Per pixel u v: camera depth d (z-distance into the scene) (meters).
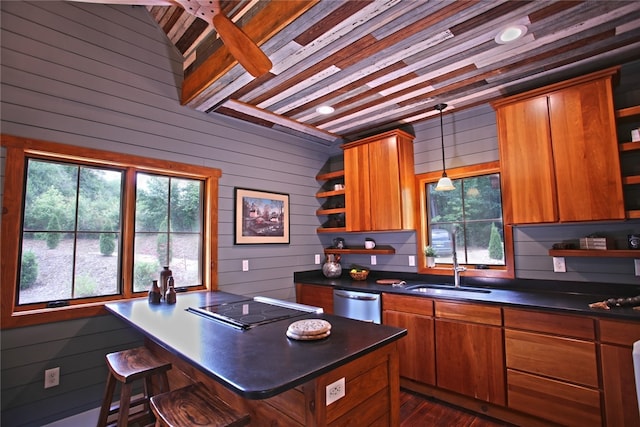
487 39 2.10
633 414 1.91
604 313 2.01
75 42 2.48
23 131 2.21
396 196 3.43
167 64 2.97
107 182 2.65
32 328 2.22
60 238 2.41
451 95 2.94
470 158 3.25
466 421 2.47
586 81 2.39
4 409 2.10
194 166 3.10
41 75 2.31
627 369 1.93
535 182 2.57
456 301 2.66
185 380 2.00
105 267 2.60
